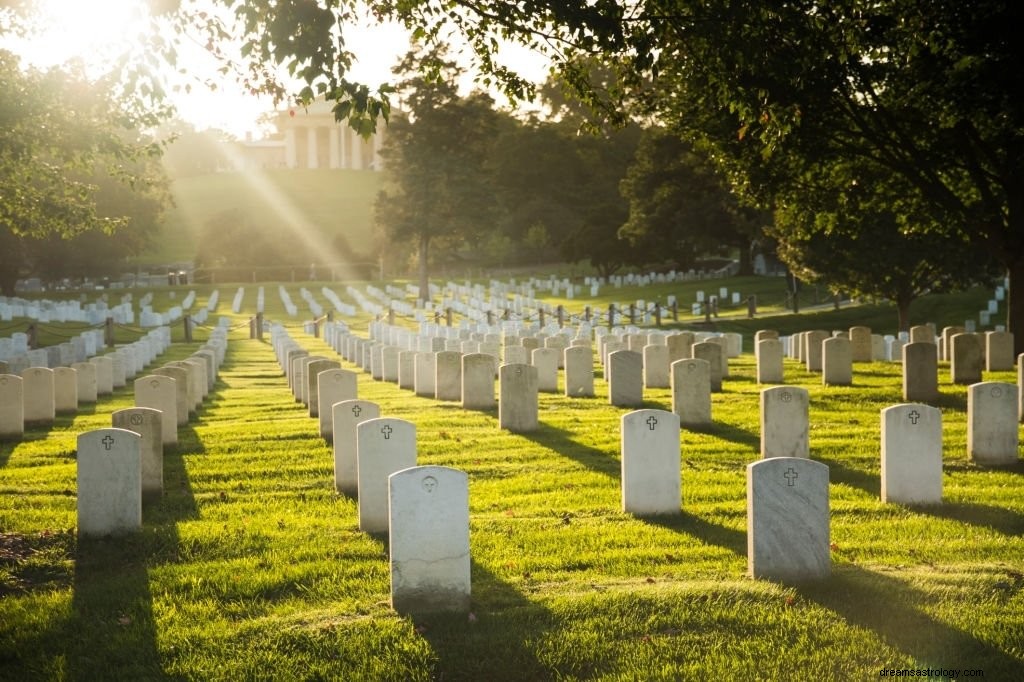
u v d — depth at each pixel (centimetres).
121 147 2275
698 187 7000
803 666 824
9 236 7306
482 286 8031
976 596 956
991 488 1406
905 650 847
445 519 951
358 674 826
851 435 1836
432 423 2055
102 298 7294
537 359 2567
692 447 1728
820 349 2950
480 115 8125
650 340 3103
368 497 1243
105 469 1210
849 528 1212
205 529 1248
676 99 2583
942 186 2467
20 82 2141
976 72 1973
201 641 900
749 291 6806
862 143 2564
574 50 1299
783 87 1477
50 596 1026
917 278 4294
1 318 5509
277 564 1114
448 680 822
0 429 1912
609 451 1733
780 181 2672
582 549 1148
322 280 9762
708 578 1032
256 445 1841
